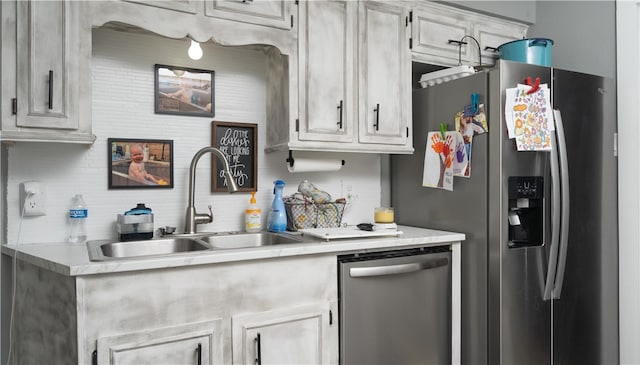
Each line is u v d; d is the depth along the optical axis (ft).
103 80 6.38
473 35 8.50
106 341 4.49
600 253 7.61
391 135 7.53
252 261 5.35
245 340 5.27
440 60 8.09
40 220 5.99
